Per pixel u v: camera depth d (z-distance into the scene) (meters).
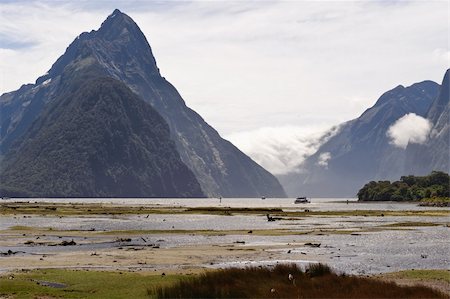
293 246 77.31
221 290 38.31
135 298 38.09
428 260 63.44
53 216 161.38
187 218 157.12
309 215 179.25
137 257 63.47
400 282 46.44
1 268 53.59
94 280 45.06
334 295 37.81
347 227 119.19
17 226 116.38
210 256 64.69
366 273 53.56
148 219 150.62
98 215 169.50
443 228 114.75
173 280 44.88
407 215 175.88
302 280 41.53
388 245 80.00
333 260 62.69
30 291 40.19
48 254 66.75
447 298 37.81
